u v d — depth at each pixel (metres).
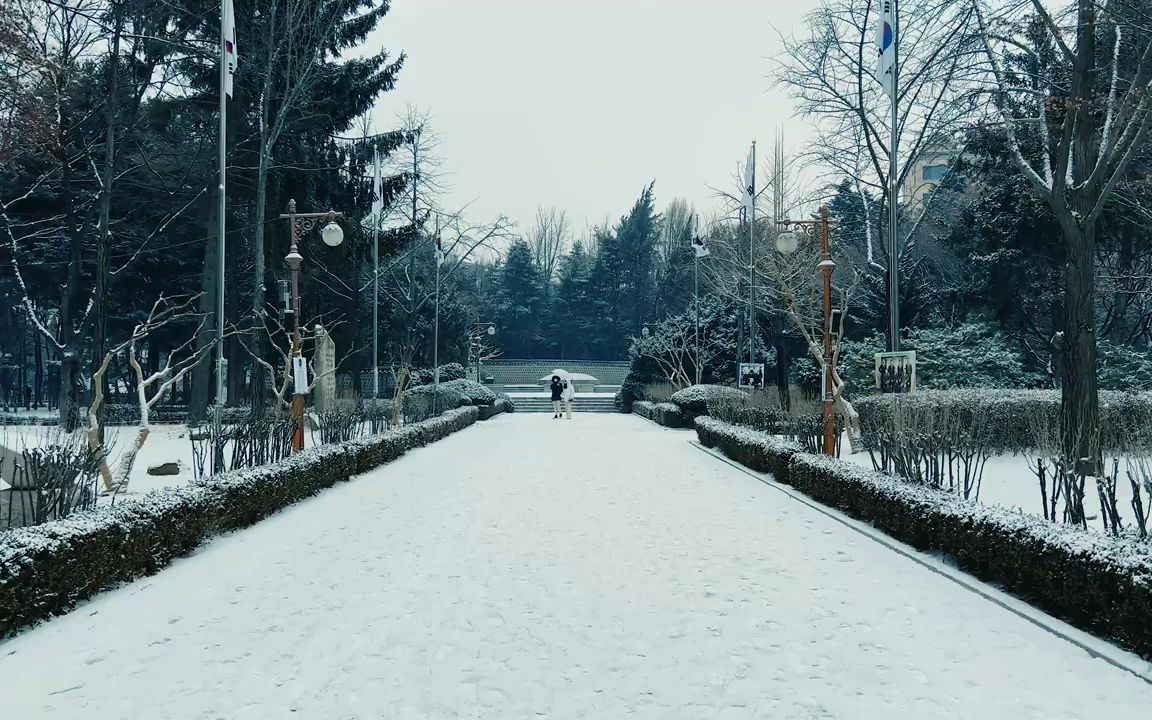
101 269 23.56
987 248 25.80
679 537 8.24
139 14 23.31
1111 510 6.04
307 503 10.68
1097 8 12.12
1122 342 26.47
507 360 66.50
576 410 47.19
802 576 6.60
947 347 23.00
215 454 9.78
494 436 23.92
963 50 16.50
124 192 29.64
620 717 3.85
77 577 5.78
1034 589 5.61
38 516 6.60
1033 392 15.80
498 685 4.25
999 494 10.29
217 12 24.36
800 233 31.66
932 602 5.83
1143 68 11.85
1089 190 12.23
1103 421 13.17
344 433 15.25
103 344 23.47
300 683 4.30
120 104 25.48
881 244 29.33
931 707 3.94
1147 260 24.55
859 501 8.94
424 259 42.16
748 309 36.00
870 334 33.28
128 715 3.89
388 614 5.57
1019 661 4.60
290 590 6.23
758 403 22.03
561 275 83.12
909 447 9.05
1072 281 12.24
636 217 75.81
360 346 35.25
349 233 29.17
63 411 24.19
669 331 39.59
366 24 27.92
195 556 7.48
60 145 21.42
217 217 25.81
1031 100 17.27
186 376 40.06
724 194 37.56
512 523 9.08
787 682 4.29
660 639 5.01
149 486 11.50
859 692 4.14
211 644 4.96
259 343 26.06
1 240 29.42
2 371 46.09
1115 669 4.46
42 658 4.72
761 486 12.23
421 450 18.73
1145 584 4.50
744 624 5.30
